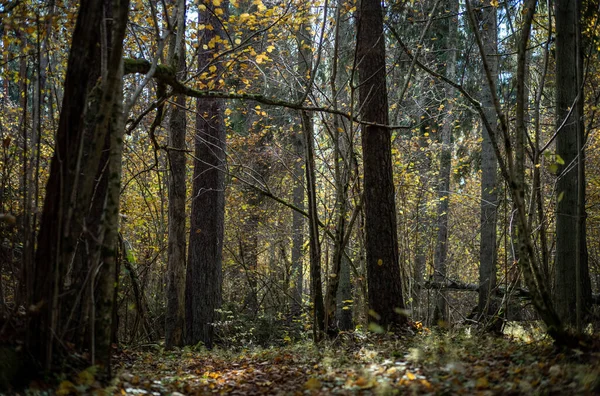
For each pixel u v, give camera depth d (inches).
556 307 356.2
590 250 685.3
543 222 350.0
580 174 273.7
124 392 202.8
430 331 406.6
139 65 282.0
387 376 216.1
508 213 614.9
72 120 212.5
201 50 520.4
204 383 247.9
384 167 439.8
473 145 874.8
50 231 210.5
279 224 973.8
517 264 391.9
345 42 674.8
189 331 559.5
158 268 753.6
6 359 196.9
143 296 556.4
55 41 370.9
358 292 722.8
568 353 230.1
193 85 429.1
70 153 212.8
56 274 205.5
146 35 427.2
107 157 266.1
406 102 719.7
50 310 207.5
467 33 823.7
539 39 528.1
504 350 267.7
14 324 221.1
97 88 241.1
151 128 382.0
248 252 942.4
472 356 258.8
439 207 804.6
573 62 367.9
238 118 913.5
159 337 621.9
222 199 648.4
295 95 510.6
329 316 405.4
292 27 430.9
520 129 244.5
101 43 237.1
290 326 757.3
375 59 445.7
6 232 272.7
